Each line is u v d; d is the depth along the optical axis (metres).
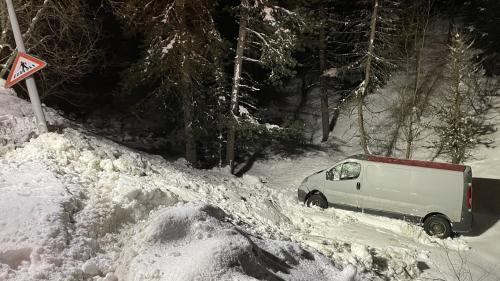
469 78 17.78
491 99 19.42
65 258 4.98
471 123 16.69
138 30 16.25
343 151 19.75
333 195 12.76
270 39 16.16
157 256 5.09
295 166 18.75
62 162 8.13
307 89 24.72
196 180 11.78
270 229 9.17
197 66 15.98
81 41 16.17
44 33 15.39
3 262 4.75
